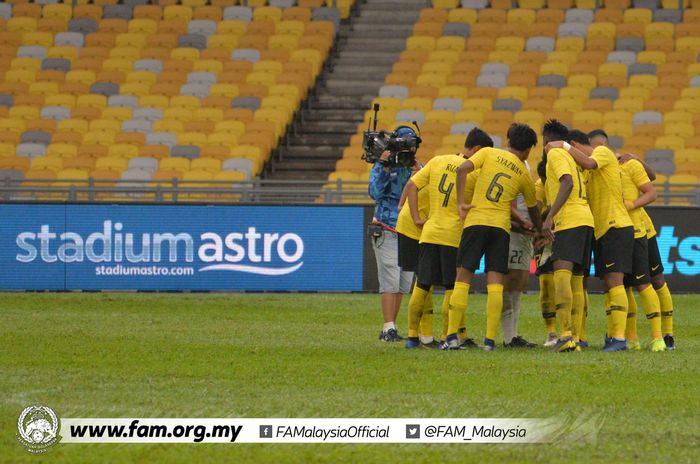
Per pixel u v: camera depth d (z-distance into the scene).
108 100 94.88
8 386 28.39
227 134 88.75
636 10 104.56
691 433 22.95
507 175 36.16
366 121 93.81
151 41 103.06
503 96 95.12
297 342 39.59
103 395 27.05
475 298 61.19
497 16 106.12
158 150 87.44
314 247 64.44
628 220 37.03
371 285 64.44
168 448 22.02
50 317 49.12
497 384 28.80
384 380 29.55
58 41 103.31
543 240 38.94
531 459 21.00
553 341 39.22
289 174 88.81
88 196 71.06
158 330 43.75
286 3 108.50
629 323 39.00
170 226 64.44
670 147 87.56
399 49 104.06
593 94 94.69
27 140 90.06
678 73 96.75
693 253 63.31
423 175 37.78
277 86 95.31
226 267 64.50
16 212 64.50
